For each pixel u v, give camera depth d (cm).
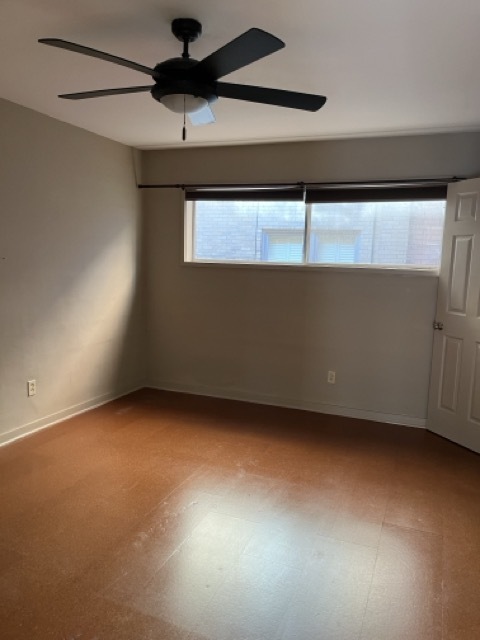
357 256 409
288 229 429
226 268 452
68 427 378
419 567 216
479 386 343
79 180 388
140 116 346
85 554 219
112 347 448
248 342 454
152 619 181
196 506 263
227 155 436
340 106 308
